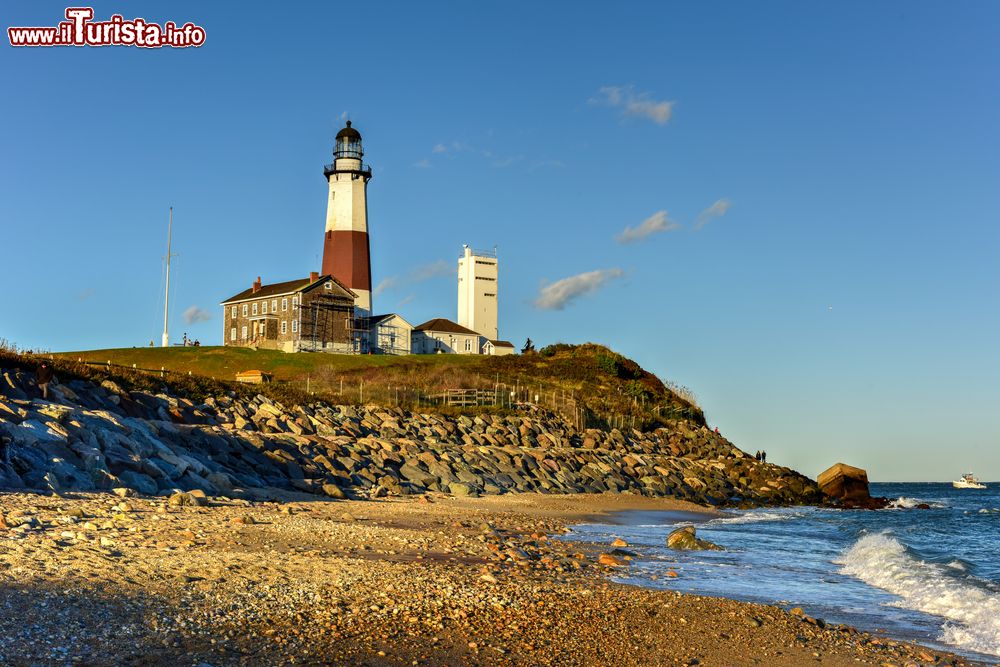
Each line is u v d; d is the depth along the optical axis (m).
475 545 21.12
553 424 63.94
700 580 19.27
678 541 25.50
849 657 12.53
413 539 21.09
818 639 13.48
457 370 83.62
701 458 69.44
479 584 15.60
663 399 88.00
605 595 15.70
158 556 15.16
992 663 12.90
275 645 10.69
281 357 87.50
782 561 23.70
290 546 18.12
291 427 43.53
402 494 37.53
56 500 20.08
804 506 60.28
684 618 14.21
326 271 106.81
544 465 51.72
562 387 81.81
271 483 33.44
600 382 85.56
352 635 11.45
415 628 12.09
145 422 32.78
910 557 25.20
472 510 32.53
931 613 16.66
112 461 25.50
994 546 31.84
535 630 12.68
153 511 21.19
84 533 16.45
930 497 99.88
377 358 91.25
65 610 11.14
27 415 25.66
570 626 13.12
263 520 21.94
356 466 40.31
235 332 103.69
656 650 12.23
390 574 15.70
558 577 17.67
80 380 36.00
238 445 36.03
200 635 10.78
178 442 33.53
